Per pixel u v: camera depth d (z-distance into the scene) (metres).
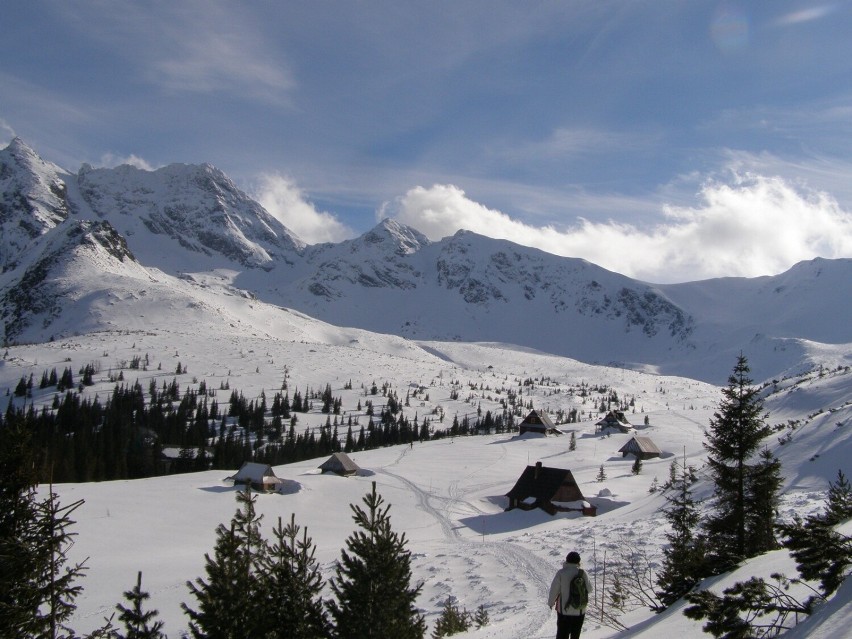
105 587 43.28
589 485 82.00
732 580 13.30
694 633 10.81
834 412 49.66
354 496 80.81
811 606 9.73
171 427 152.75
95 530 59.59
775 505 20.61
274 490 80.12
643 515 45.47
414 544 49.91
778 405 77.44
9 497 15.60
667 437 122.69
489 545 42.22
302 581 16.59
